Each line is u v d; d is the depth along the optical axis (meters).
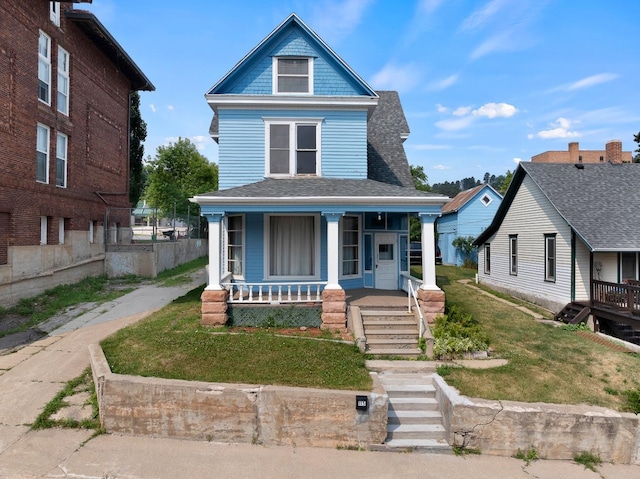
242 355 7.72
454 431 6.29
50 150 15.34
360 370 7.51
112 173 20.61
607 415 6.25
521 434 6.26
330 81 12.73
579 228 13.34
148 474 5.37
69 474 5.29
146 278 18.80
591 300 13.41
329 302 9.96
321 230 12.12
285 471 5.56
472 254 28.64
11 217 12.91
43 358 8.59
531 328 11.66
